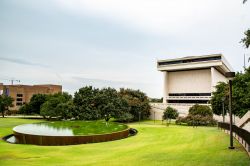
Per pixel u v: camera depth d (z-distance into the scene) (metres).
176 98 100.12
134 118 88.12
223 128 37.53
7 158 21.83
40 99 97.06
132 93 93.06
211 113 71.81
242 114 45.41
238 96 41.22
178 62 99.50
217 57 90.12
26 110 98.75
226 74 19.62
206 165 14.34
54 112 77.38
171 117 76.56
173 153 19.34
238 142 22.06
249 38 16.08
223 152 17.67
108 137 36.16
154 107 94.44
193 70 99.94
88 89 72.81
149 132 43.47
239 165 13.60
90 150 26.22
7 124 62.56
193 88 99.31
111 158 19.86
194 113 71.88
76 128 43.75
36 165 18.39
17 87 135.50
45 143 32.88
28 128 42.97
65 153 24.64
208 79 96.19
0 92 128.62
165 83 103.31
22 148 28.00
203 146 22.05
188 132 38.19
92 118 70.25
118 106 74.12
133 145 28.06
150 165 15.52
